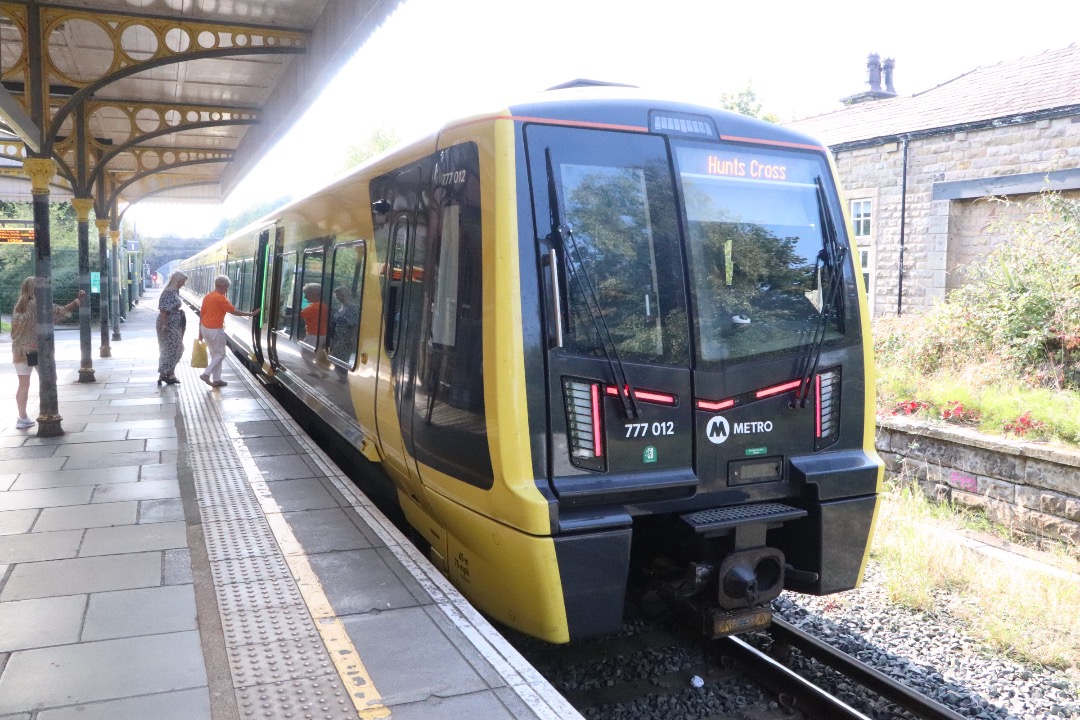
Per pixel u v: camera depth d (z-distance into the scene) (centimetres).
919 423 856
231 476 721
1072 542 701
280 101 1297
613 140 437
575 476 412
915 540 663
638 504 427
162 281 9356
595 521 409
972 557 659
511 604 427
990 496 777
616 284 427
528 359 405
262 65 1223
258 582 476
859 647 523
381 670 372
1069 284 1004
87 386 1319
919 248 1477
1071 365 977
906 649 525
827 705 438
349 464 880
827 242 487
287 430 938
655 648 521
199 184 2217
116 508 626
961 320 1095
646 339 431
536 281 411
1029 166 1311
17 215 3416
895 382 984
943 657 513
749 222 466
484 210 420
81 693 353
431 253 482
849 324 487
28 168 898
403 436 519
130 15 983
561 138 425
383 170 587
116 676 368
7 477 725
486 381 412
